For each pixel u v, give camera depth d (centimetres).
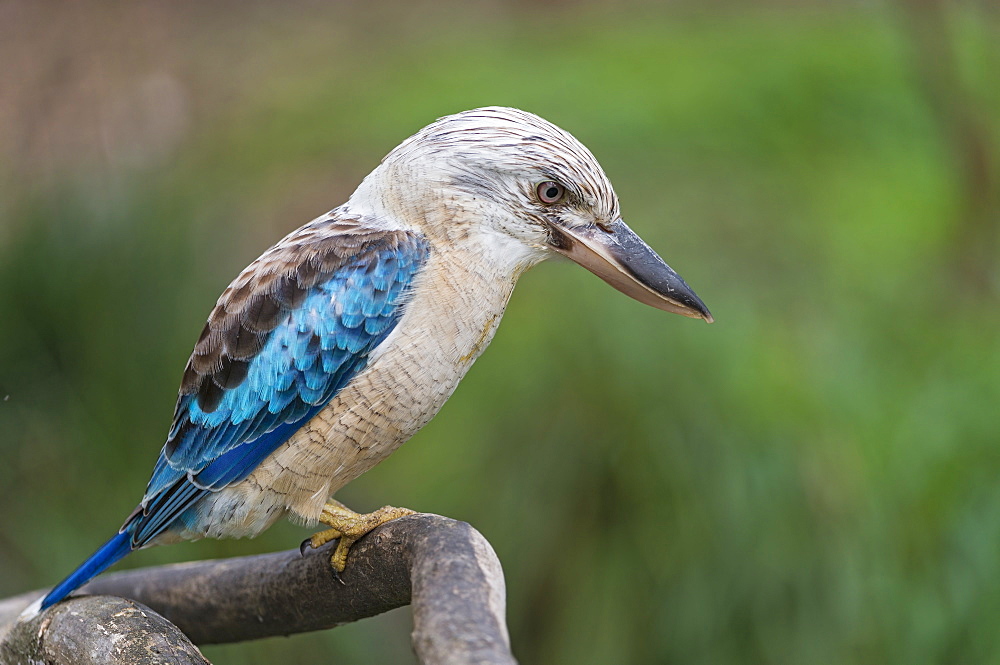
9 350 1136
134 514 568
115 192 1199
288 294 549
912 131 1304
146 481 1101
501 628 381
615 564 1018
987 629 959
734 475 995
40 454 1115
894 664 969
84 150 1370
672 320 1041
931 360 1042
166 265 1151
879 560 979
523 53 1515
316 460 545
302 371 541
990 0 1544
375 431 543
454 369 545
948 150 1205
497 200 542
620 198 1144
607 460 1026
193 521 563
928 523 988
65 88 1466
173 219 1177
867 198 1196
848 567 975
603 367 1034
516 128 545
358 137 1283
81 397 1132
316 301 545
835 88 1345
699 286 1062
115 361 1129
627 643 1005
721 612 985
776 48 1458
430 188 544
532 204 546
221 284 1147
